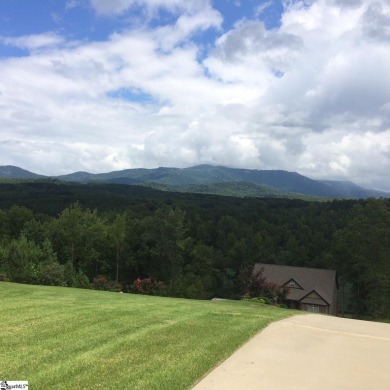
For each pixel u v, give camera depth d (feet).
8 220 165.37
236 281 171.94
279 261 192.13
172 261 137.90
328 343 22.93
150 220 136.46
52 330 22.58
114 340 20.76
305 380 16.40
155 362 17.34
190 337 21.84
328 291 150.41
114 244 135.44
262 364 18.13
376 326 30.60
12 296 39.55
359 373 17.70
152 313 28.73
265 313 32.24
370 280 124.47
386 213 130.72
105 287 85.97
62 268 82.48
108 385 14.64
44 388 14.33
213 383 15.48
